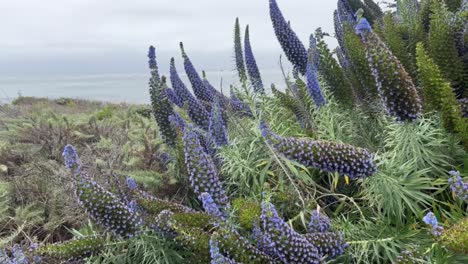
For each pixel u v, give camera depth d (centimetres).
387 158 244
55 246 211
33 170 390
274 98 339
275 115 327
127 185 270
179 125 284
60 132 489
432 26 258
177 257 211
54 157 443
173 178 296
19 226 303
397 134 230
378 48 204
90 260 221
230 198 277
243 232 211
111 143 427
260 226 198
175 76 311
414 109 209
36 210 322
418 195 213
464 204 215
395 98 207
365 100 283
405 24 321
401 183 216
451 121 230
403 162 232
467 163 222
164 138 304
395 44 268
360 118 286
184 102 296
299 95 306
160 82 297
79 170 197
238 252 176
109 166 325
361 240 204
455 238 150
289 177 231
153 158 356
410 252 167
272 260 178
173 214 202
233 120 314
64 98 1518
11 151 462
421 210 221
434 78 230
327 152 201
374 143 282
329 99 312
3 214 330
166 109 296
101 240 215
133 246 222
